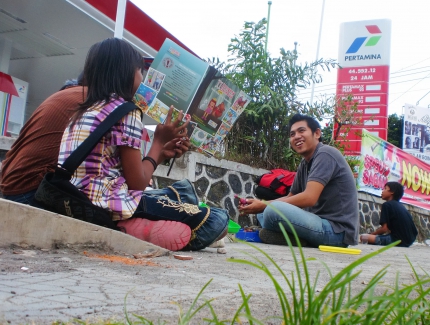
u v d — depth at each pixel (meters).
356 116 9.80
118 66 2.46
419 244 10.21
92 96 2.43
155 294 1.43
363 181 9.07
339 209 4.46
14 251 2.05
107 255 2.30
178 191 3.01
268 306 1.37
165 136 2.79
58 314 1.10
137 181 2.54
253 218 6.59
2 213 2.07
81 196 2.34
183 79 2.82
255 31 7.11
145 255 2.42
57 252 2.18
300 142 4.51
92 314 1.12
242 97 2.96
